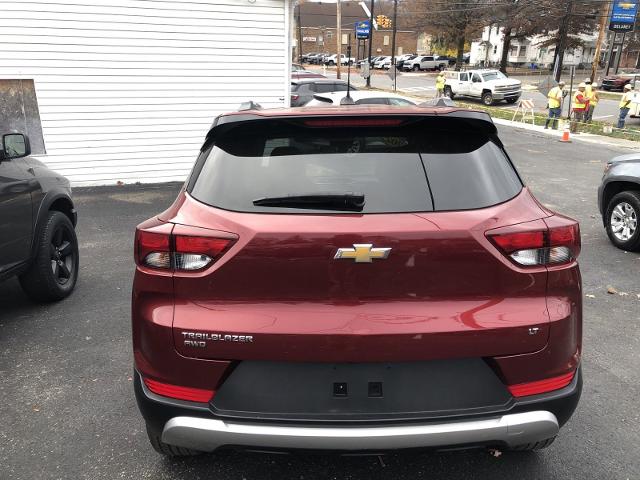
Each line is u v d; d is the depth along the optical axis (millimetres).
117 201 9562
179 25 10562
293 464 2855
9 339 4270
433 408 2209
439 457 2918
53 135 10359
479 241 2180
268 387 2207
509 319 2191
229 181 2393
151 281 2270
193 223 2264
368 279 2168
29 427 3162
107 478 2746
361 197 2242
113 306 4945
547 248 2260
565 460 2893
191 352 2205
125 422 3219
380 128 2561
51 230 4781
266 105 11555
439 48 62031
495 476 2766
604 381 3719
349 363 2184
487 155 2516
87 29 10062
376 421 2168
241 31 10977
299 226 2170
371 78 50906
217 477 2754
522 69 67250
